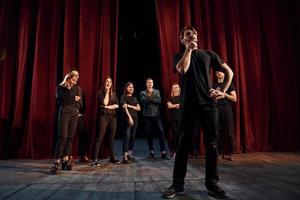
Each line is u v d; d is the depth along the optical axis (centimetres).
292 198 182
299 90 473
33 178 267
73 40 448
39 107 427
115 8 462
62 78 453
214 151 193
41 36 441
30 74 449
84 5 451
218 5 467
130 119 386
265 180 237
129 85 418
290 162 335
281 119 455
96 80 439
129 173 289
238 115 439
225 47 457
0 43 441
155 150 543
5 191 214
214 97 193
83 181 250
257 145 443
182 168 197
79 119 378
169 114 427
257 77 460
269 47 472
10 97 437
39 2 454
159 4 465
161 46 454
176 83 430
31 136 419
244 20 475
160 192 205
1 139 418
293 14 490
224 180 239
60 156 301
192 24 478
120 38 754
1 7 450
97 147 354
